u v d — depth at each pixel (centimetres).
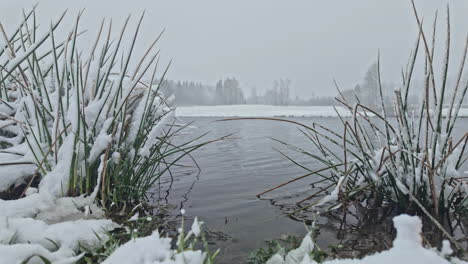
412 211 194
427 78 168
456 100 169
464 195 198
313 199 231
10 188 208
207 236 164
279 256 126
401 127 191
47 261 112
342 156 429
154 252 109
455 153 199
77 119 184
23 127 207
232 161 414
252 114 2566
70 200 181
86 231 146
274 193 250
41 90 217
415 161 191
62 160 188
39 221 143
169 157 455
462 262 107
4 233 129
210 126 1212
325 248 147
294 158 428
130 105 232
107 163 197
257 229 174
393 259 87
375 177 192
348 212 201
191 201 230
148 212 202
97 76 212
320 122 1351
